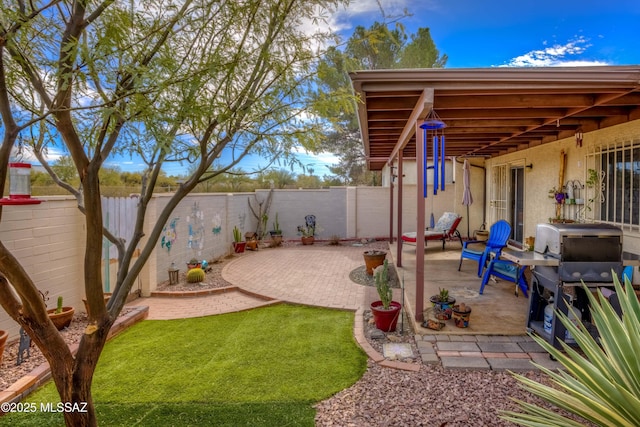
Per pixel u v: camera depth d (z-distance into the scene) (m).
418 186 4.39
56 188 5.73
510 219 9.29
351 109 1.98
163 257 7.10
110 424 2.59
